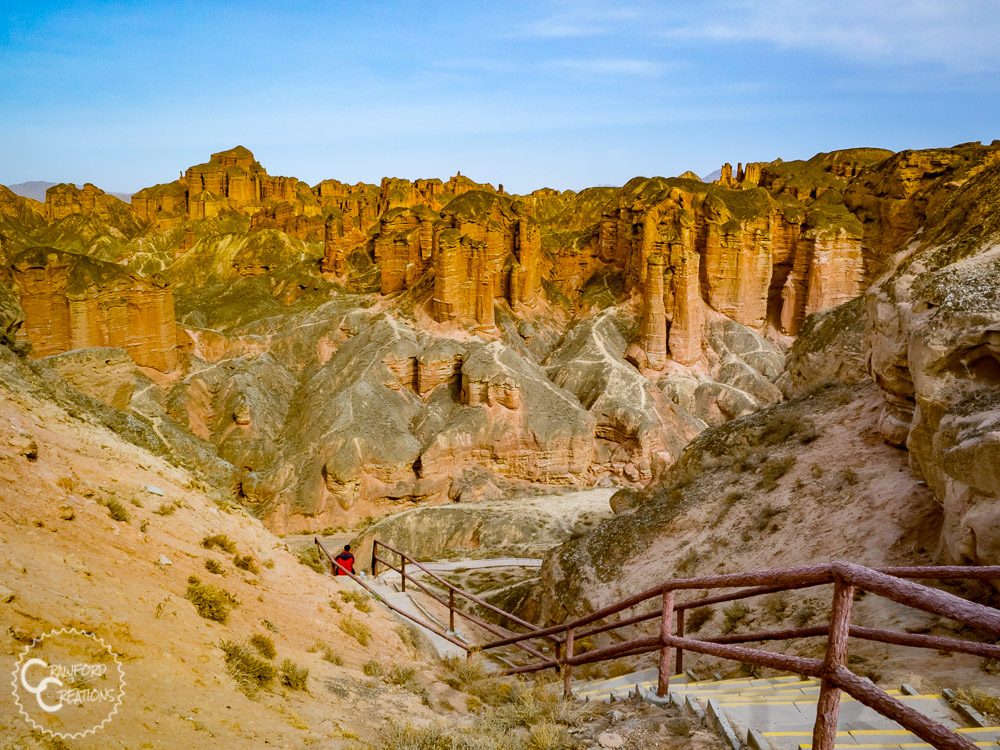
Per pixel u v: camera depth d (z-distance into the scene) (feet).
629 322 316.19
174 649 22.61
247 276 451.53
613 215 352.49
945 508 38.81
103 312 224.94
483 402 242.58
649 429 240.94
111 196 643.86
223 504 50.37
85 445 41.55
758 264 317.22
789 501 59.47
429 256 319.47
